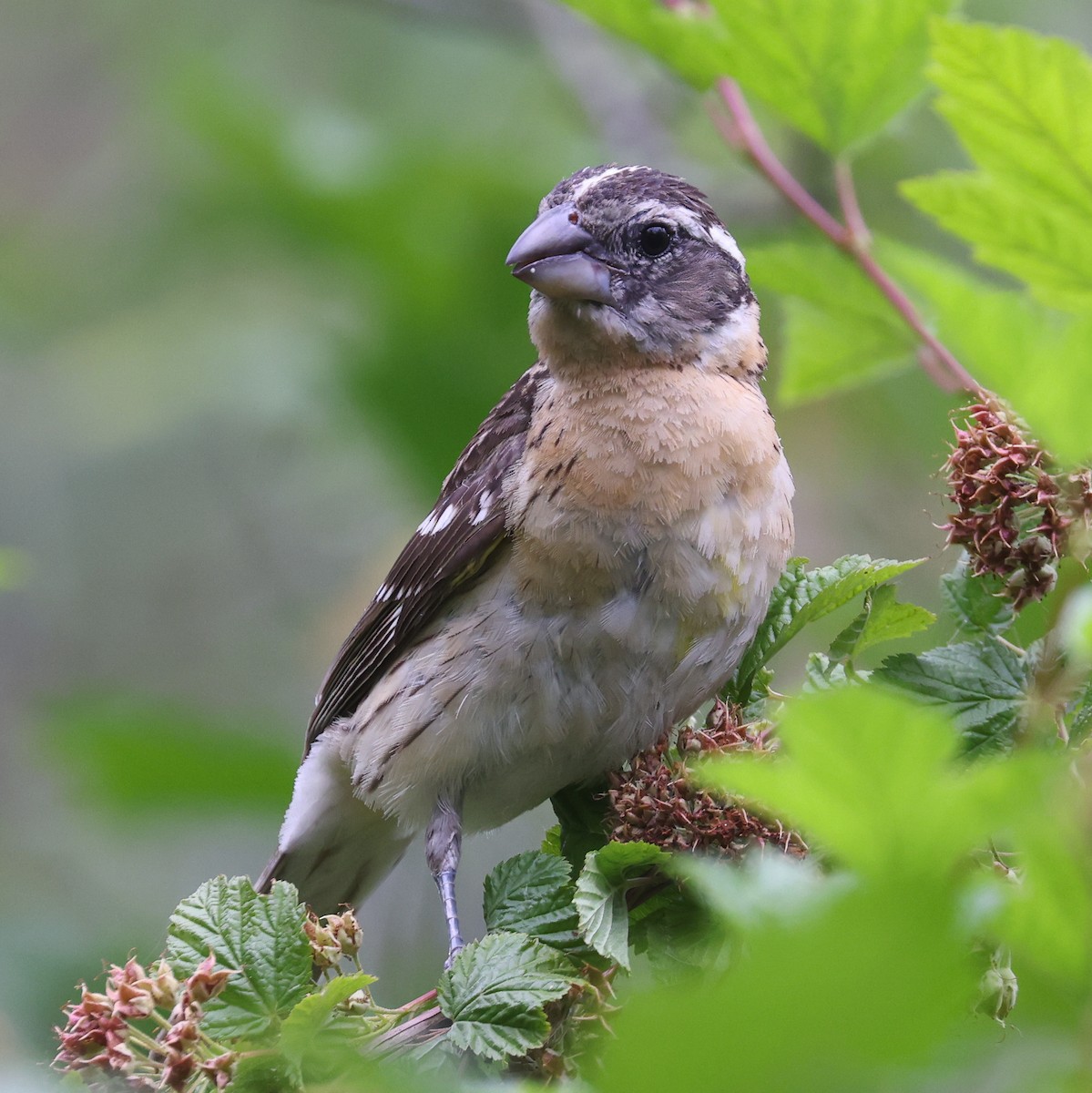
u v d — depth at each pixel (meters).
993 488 5.22
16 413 13.70
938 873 2.71
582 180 7.47
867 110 5.80
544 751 7.16
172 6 14.34
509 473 7.09
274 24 13.83
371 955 10.59
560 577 6.95
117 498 13.98
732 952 4.75
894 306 6.04
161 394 13.03
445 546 7.18
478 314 12.12
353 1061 4.50
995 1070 3.01
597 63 12.43
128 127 14.95
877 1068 2.62
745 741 5.82
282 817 10.74
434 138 12.73
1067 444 3.23
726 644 6.99
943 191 3.98
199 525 14.00
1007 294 3.24
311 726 8.30
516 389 7.65
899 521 11.73
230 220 13.01
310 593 13.84
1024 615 5.98
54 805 12.96
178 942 4.85
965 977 2.68
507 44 13.02
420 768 7.33
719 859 5.54
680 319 7.20
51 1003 10.44
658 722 7.08
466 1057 4.97
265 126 12.69
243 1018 4.73
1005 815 2.72
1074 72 3.83
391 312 12.11
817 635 10.27
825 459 12.08
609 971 5.25
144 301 13.47
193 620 13.81
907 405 11.54
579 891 5.16
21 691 13.78
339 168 12.60
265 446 13.98
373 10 13.37
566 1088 3.66
